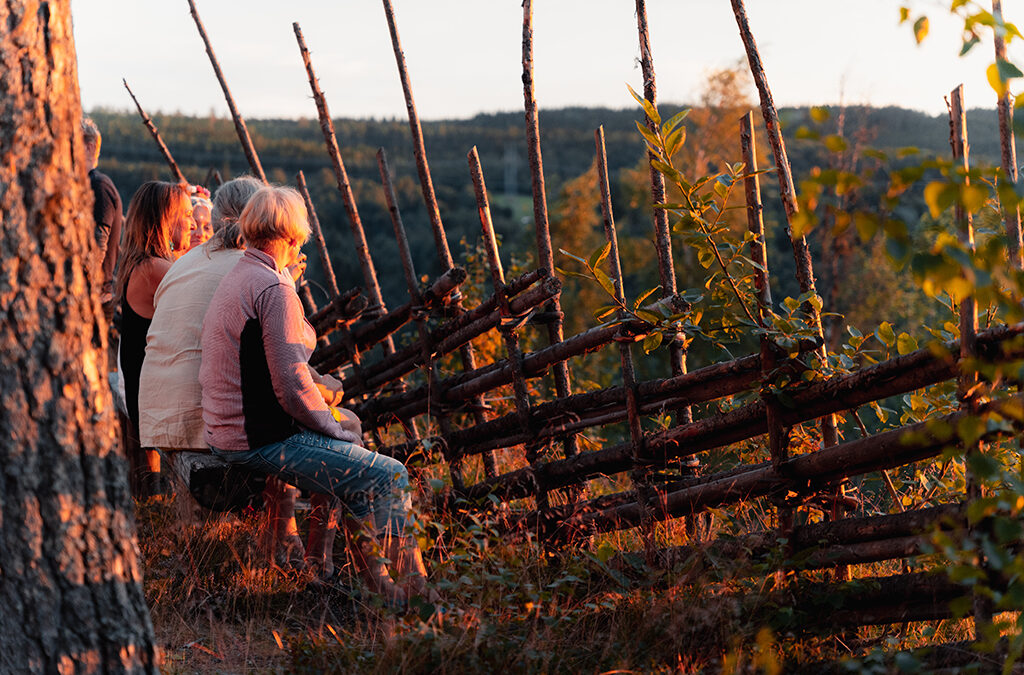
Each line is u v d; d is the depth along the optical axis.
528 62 3.10
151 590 2.94
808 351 2.52
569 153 59.72
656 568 2.93
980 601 2.07
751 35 2.47
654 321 2.77
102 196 4.16
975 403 2.09
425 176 3.78
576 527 3.26
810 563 2.55
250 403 2.81
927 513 2.31
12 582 1.68
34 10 1.72
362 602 2.75
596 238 24.75
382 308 4.40
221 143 48.47
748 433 2.79
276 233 2.90
